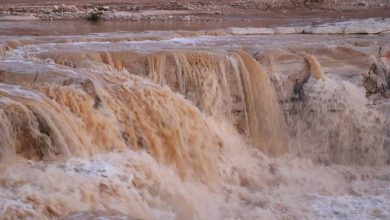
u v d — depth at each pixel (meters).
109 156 8.73
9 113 8.02
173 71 11.20
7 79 9.51
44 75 9.69
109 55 11.17
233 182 10.60
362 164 12.36
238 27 17.91
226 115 11.47
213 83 11.33
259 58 11.98
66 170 7.89
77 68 10.62
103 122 9.23
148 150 9.68
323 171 11.71
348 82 12.45
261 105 11.73
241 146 11.33
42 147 8.20
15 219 6.59
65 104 9.05
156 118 9.99
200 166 10.26
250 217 9.45
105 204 7.40
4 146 7.88
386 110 12.62
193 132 10.42
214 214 9.36
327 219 9.68
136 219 6.67
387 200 10.47
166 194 8.73
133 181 8.29
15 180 7.34
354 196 10.61
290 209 9.88
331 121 12.21
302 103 12.16
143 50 11.73
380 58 13.06
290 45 13.16
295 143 12.10
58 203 7.03
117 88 10.02
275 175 11.14
